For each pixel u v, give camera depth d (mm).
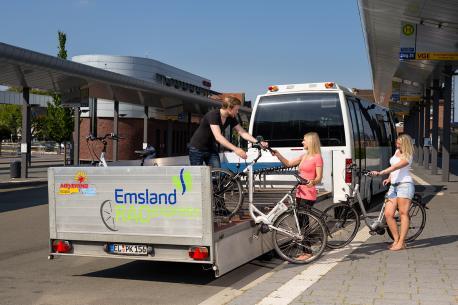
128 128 44812
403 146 8383
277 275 6879
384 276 6691
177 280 7191
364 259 7750
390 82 43844
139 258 6734
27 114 25797
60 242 7086
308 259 7629
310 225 7688
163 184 6531
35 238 10383
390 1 18297
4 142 87688
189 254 6449
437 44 19250
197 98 40125
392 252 8234
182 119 47000
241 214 7477
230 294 6363
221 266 6500
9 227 11727
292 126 11891
